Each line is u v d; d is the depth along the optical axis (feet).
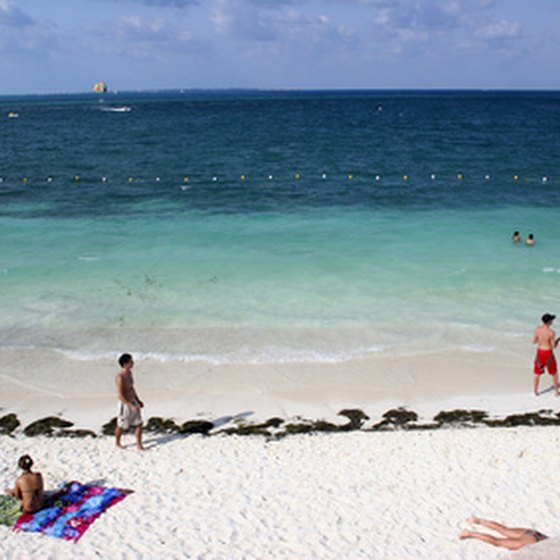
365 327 57.67
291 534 31.07
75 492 34.35
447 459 37.93
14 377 49.60
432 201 110.42
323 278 69.10
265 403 46.14
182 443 40.57
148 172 144.97
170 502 33.71
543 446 39.22
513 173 141.49
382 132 253.44
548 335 45.32
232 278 69.10
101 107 540.11
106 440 41.19
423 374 50.01
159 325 58.18
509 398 46.60
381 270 71.61
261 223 93.04
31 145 206.18
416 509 33.04
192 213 100.12
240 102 646.74
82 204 107.45
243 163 160.04
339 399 46.62
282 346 54.29
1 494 34.30
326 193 118.62
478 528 31.35
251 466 37.40
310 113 411.13
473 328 57.41
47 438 41.52
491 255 76.95
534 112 399.03
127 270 71.56
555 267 72.54
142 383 48.75
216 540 30.60
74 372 50.42
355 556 29.45
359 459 38.11
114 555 29.53
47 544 30.30
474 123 300.40
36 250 78.79
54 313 60.39
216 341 55.16
